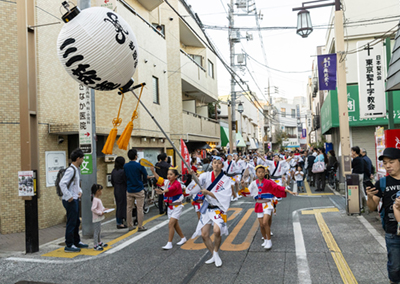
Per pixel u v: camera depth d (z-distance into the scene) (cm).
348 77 1505
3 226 798
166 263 553
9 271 533
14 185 813
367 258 534
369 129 1505
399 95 1399
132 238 725
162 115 1440
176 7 1686
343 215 870
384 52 1056
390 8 1480
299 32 1077
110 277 498
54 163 909
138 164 799
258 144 4984
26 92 627
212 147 2431
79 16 452
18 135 823
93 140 761
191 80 1848
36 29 875
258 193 628
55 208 909
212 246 544
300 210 985
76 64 458
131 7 1293
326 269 494
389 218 371
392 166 364
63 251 636
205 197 549
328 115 1642
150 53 1330
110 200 1095
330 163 1435
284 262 532
